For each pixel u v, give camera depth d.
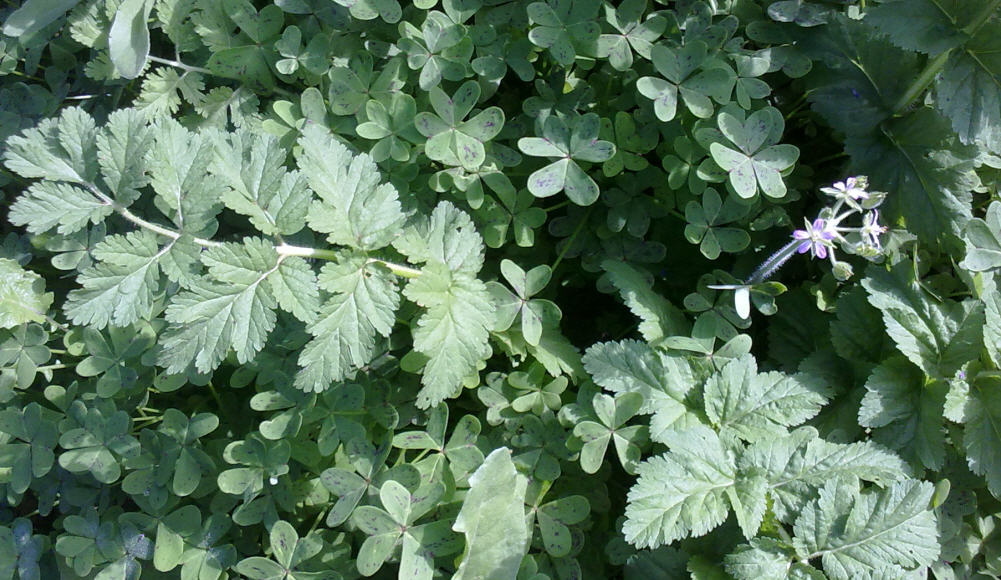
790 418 0.31
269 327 0.28
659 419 0.31
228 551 0.31
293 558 0.30
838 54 0.36
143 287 0.28
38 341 0.33
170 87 0.35
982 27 0.32
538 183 0.33
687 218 0.34
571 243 0.36
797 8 0.36
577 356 0.34
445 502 0.32
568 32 0.34
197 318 0.27
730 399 0.31
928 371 0.32
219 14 0.35
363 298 0.29
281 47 0.34
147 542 0.31
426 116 0.34
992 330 0.32
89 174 0.29
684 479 0.30
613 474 0.35
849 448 0.31
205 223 0.28
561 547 0.31
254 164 0.29
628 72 0.36
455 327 0.29
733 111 0.34
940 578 0.33
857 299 0.34
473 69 0.35
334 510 0.30
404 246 0.29
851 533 0.30
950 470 0.33
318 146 0.29
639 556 0.31
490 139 0.35
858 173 0.35
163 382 0.32
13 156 0.28
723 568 0.31
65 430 0.32
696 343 0.32
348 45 0.36
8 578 0.32
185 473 0.31
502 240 0.35
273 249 0.28
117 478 0.31
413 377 0.34
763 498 0.30
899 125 0.35
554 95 0.36
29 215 0.28
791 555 0.30
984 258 0.33
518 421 0.33
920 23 0.33
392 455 0.34
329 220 0.28
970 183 0.33
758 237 0.36
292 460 0.33
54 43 0.37
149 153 0.28
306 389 0.28
